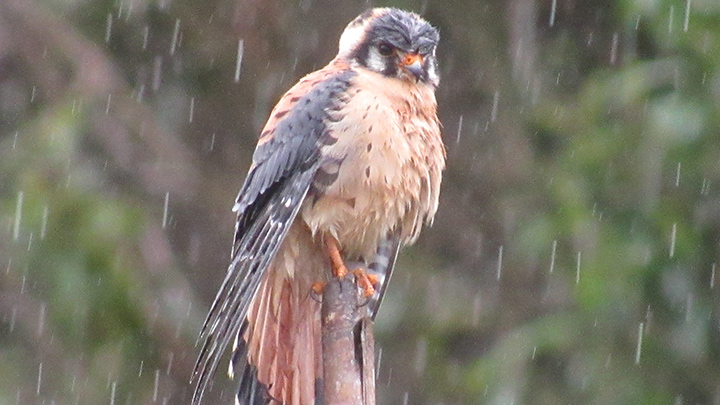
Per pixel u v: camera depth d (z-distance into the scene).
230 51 15.58
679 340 12.72
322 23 15.54
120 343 13.55
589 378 12.95
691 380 12.91
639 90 12.85
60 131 13.87
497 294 14.87
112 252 13.44
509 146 15.30
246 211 9.06
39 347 13.48
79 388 13.40
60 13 15.02
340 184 8.80
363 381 7.61
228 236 15.24
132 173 14.81
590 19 15.80
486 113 15.52
